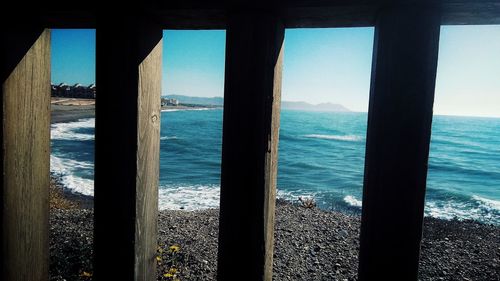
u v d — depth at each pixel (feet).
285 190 64.95
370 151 4.41
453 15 4.45
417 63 4.18
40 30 5.78
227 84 4.68
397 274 4.32
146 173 5.17
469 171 104.01
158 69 5.42
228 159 4.69
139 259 5.14
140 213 5.08
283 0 4.42
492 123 527.40
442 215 49.75
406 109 4.22
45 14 5.26
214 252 20.99
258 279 4.69
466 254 25.36
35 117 5.76
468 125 428.97
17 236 5.59
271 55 4.61
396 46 4.21
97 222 5.12
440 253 25.46
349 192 64.08
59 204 35.50
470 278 21.06
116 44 4.91
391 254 4.32
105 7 4.91
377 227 4.35
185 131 198.90
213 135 179.73
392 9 4.21
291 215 33.12
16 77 5.44
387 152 4.28
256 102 4.55
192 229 26.58
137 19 4.85
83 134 139.74
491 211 53.11
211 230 26.43
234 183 4.66
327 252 23.26
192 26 5.52
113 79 4.93
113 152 4.99
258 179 4.59
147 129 5.14
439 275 21.38
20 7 5.13
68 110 298.56
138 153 4.97
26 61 5.57
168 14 4.95
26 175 5.67
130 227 5.01
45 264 6.09
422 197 4.25
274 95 4.68
